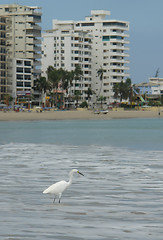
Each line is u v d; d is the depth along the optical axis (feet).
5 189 85.30
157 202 73.72
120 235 55.47
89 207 70.03
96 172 110.11
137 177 101.50
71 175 73.92
